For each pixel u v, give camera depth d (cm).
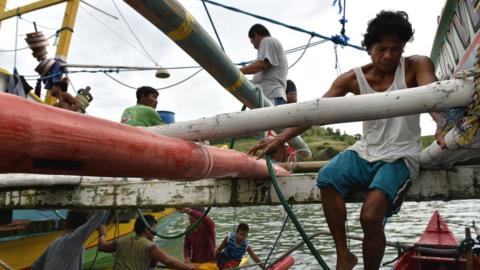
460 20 309
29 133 122
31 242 795
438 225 791
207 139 227
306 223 1927
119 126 169
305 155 696
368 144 249
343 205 245
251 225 1980
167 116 705
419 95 192
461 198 297
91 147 147
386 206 227
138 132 180
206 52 273
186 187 364
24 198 392
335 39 576
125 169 173
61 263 475
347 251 241
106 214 492
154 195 370
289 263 689
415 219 2022
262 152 277
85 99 586
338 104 199
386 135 247
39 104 132
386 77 248
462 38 315
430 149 279
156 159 187
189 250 754
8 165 123
